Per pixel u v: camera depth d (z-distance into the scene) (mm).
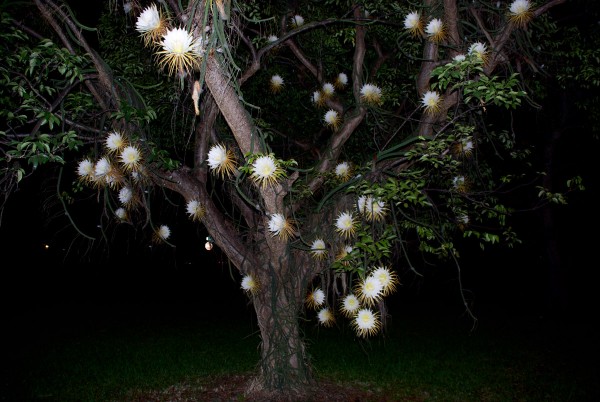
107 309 12523
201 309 12648
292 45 5438
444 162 4184
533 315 11250
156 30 2629
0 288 15789
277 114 6566
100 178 3760
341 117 5281
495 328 9852
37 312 11969
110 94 4203
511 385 6160
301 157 6633
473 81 3383
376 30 5309
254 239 5180
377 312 4164
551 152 10664
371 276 3605
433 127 4445
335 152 4922
